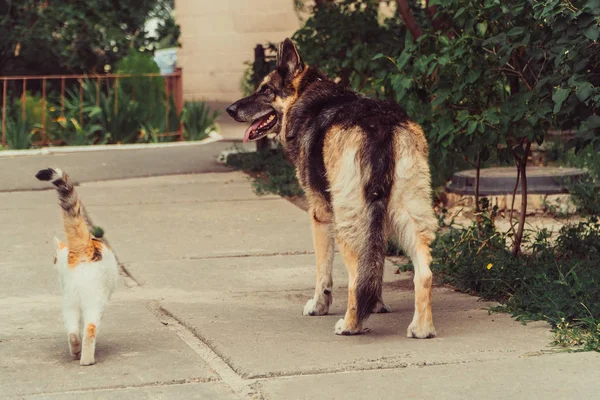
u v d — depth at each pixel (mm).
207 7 25953
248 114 7188
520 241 8258
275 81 7156
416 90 8086
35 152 16141
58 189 5562
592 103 6887
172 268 8461
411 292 7629
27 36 17516
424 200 6066
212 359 5730
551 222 10336
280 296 7488
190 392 5051
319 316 6855
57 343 6117
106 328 6477
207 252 9086
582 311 6262
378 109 6297
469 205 10727
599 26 6438
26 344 6090
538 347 5809
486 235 8391
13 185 12820
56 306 7133
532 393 4918
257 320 6684
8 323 6629
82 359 5559
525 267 7547
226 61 25625
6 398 4977
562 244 8477
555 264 7488
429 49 8242
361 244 6051
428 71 7746
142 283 7938
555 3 6508
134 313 6914
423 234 6066
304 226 10281
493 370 5316
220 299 7379
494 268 7523
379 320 6699
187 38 26516
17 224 10344
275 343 5996
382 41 12898
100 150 16641
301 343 5996
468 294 7492
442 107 7926
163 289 7730
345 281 8086
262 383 5152
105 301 5699
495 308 6809
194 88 26516
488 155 8188
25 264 8562
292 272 8312
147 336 6258
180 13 26578
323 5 13641
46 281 7953
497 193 10680
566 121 7535
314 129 6680
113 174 13789
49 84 19156
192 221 10531
